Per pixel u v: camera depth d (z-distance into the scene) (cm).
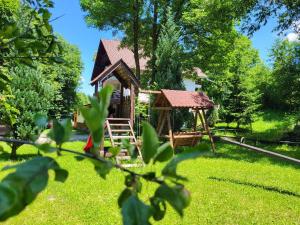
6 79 157
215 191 788
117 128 1442
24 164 52
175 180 60
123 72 1321
